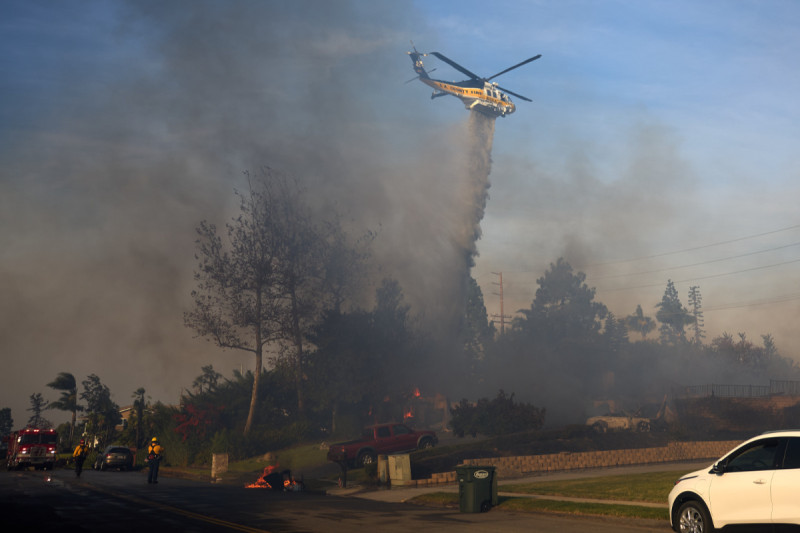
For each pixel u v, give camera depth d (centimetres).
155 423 5819
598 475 2567
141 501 2105
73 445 8438
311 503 2047
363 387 4950
